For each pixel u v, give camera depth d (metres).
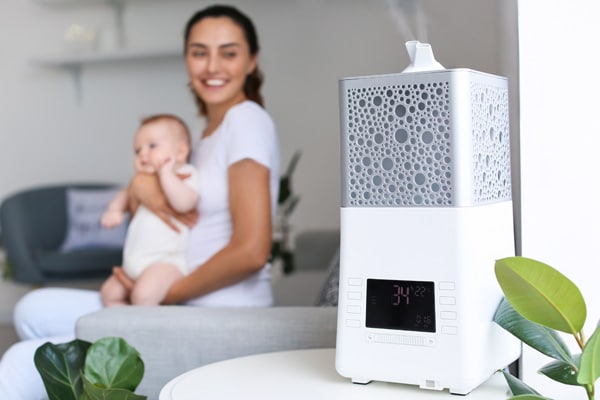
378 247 1.06
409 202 1.04
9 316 5.53
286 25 5.27
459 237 1.01
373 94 1.04
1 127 5.75
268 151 1.96
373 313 1.06
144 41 5.57
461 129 1.00
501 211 1.12
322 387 1.10
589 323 1.18
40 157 5.75
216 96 2.03
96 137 5.68
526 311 0.90
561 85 1.17
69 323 2.10
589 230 1.17
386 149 1.04
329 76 5.23
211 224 2.00
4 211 5.11
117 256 5.04
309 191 5.29
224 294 1.98
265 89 5.32
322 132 5.26
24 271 5.00
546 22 1.17
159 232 2.02
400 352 1.05
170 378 1.56
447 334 1.02
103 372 1.20
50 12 5.69
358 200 1.07
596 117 1.17
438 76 1.00
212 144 2.00
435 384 1.03
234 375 1.17
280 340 1.53
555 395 1.20
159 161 2.02
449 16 4.68
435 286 1.03
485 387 1.08
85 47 5.53
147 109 5.59
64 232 5.37
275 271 5.07
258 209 1.89
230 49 2.02
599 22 1.16
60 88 5.70
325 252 4.08
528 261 0.86
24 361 1.72
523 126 1.19
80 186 5.52
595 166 1.17
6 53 5.75
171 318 1.56
